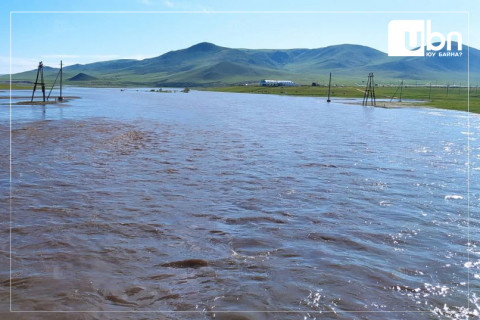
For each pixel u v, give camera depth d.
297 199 15.38
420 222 13.01
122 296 8.20
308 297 8.28
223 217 13.20
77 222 12.39
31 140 28.84
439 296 8.45
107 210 13.60
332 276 9.21
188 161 22.38
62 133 32.88
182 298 8.16
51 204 14.12
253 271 9.41
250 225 12.51
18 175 18.23
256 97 147.88
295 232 11.98
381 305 8.05
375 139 33.88
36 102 75.00
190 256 10.17
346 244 11.12
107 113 56.84
